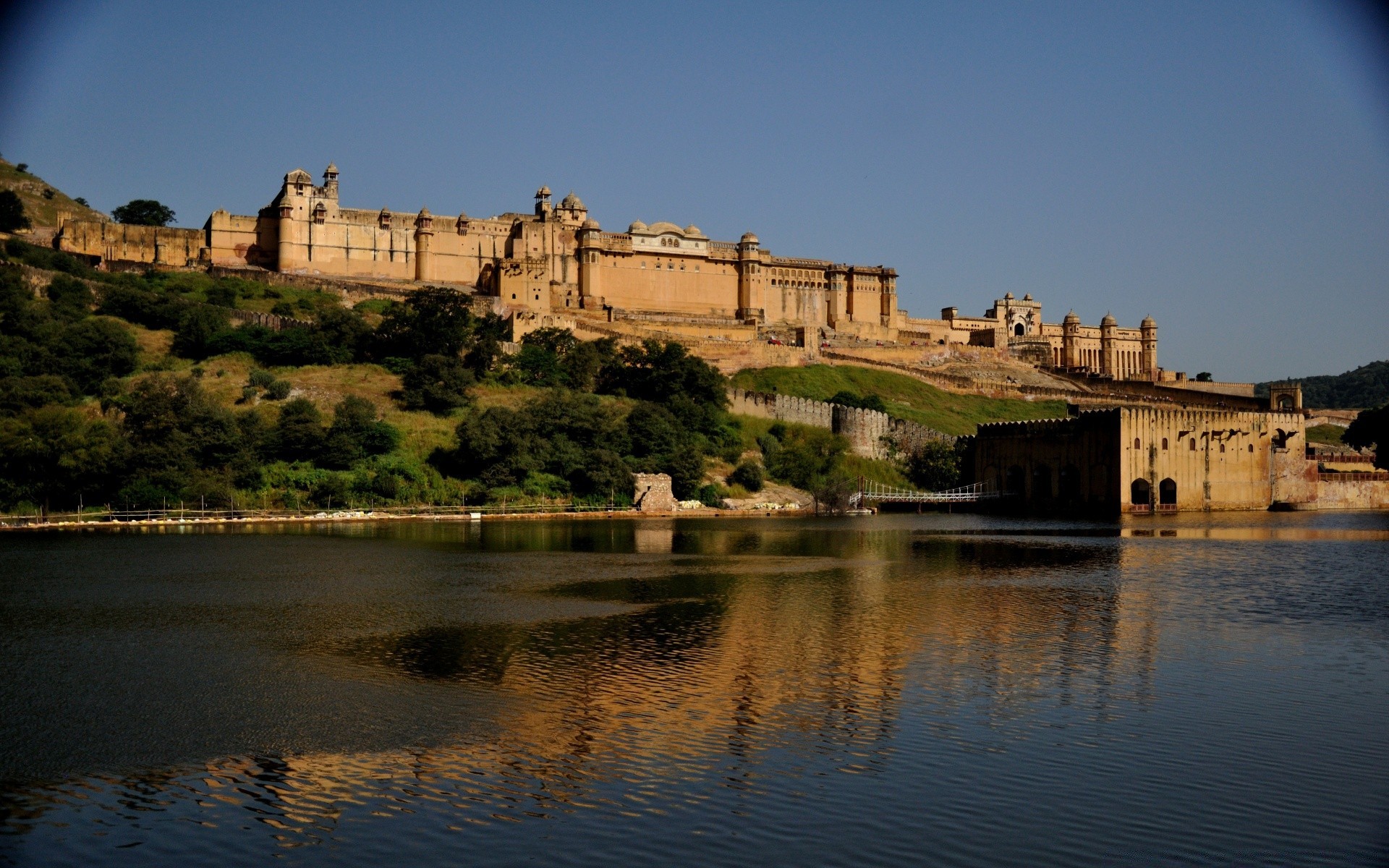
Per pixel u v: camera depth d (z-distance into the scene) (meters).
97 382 137.62
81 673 42.00
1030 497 149.88
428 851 25.61
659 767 30.91
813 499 144.50
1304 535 105.88
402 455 130.38
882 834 26.41
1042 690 39.00
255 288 192.50
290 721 35.44
